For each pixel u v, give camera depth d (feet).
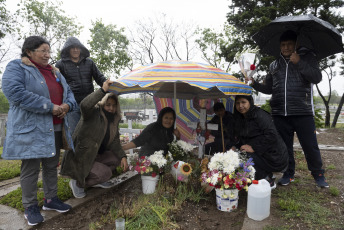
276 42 11.98
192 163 11.53
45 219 8.25
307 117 10.44
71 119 11.64
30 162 7.78
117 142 11.05
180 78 8.80
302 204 9.09
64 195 10.00
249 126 10.19
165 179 11.44
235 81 9.93
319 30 10.12
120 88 11.97
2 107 115.14
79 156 9.27
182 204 9.21
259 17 53.21
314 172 10.85
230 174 8.41
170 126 11.78
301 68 9.85
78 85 11.80
